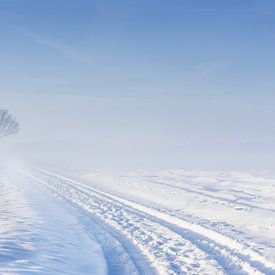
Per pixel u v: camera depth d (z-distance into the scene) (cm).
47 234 1678
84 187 3847
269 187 3766
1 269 1108
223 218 2211
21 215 2125
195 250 1516
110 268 1284
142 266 1305
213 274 1216
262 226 1959
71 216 2272
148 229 1911
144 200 2966
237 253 1469
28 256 1295
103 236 1762
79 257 1396
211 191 3503
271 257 1389
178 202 2819
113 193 3372
